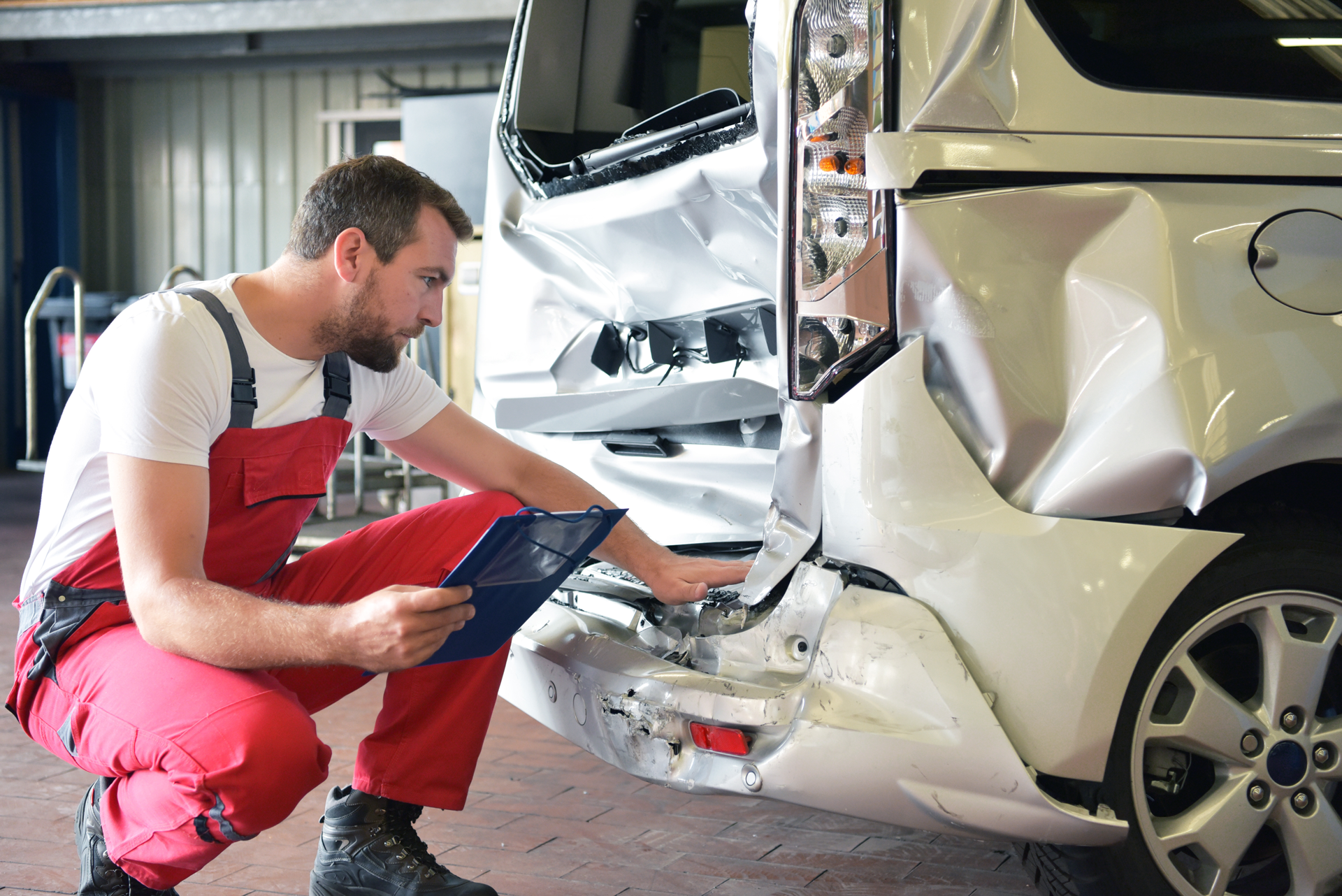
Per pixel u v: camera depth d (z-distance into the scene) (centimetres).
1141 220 149
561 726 186
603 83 271
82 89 1120
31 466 592
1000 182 147
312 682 182
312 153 1063
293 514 177
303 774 151
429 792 179
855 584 152
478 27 922
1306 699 161
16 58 1050
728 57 286
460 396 565
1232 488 148
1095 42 153
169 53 1018
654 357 213
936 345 148
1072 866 157
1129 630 146
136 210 1120
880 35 146
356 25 856
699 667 170
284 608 148
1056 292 148
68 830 229
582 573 213
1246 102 156
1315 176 156
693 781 159
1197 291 148
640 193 195
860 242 149
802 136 153
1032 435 148
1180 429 144
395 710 180
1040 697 145
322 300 169
